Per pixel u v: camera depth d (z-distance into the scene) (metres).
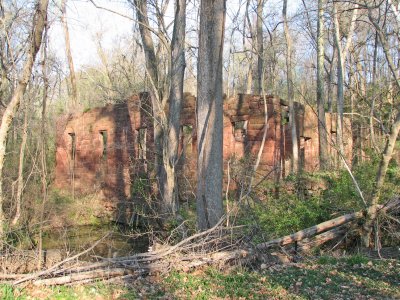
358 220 11.36
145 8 17.05
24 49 12.81
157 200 16.83
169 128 15.74
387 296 7.34
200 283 8.15
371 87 16.48
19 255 9.08
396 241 11.57
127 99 22.22
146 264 8.69
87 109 26.38
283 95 30.95
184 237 10.34
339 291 7.67
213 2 10.88
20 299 6.96
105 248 15.16
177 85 15.90
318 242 11.25
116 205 21.88
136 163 21.02
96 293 7.50
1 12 12.28
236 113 18.34
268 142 17.27
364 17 20.61
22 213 12.98
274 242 10.20
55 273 8.07
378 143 15.55
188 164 18.80
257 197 14.51
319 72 18.97
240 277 8.46
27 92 13.19
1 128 11.09
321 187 14.46
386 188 12.16
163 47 18.23
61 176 27.75
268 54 21.70
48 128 28.86
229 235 9.65
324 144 18.11
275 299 7.23
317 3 20.28
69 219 19.80
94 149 25.52
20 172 12.69
